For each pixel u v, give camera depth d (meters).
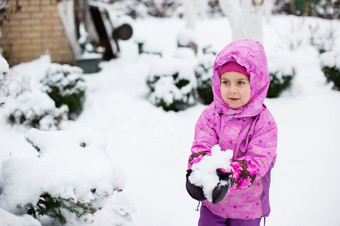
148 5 21.91
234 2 5.40
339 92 5.36
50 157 1.35
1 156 1.93
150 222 2.45
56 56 7.78
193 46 8.64
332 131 4.00
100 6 9.03
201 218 1.71
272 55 5.69
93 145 1.47
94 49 9.10
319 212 2.49
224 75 1.46
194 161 1.44
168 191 2.89
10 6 7.21
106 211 1.65
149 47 9.58
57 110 4.21
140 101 5.45
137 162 3.48
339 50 5.72
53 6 7.52
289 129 4.12
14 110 3.89
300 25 10.52
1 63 1.51
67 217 1.37
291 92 5.42
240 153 1.53
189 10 13.02
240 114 1.50
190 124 4.58
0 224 1.14
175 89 5.11
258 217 1.59
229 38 12.50
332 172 3.08
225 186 1.18
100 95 5.80
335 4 15.95
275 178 3.02
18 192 1.21
